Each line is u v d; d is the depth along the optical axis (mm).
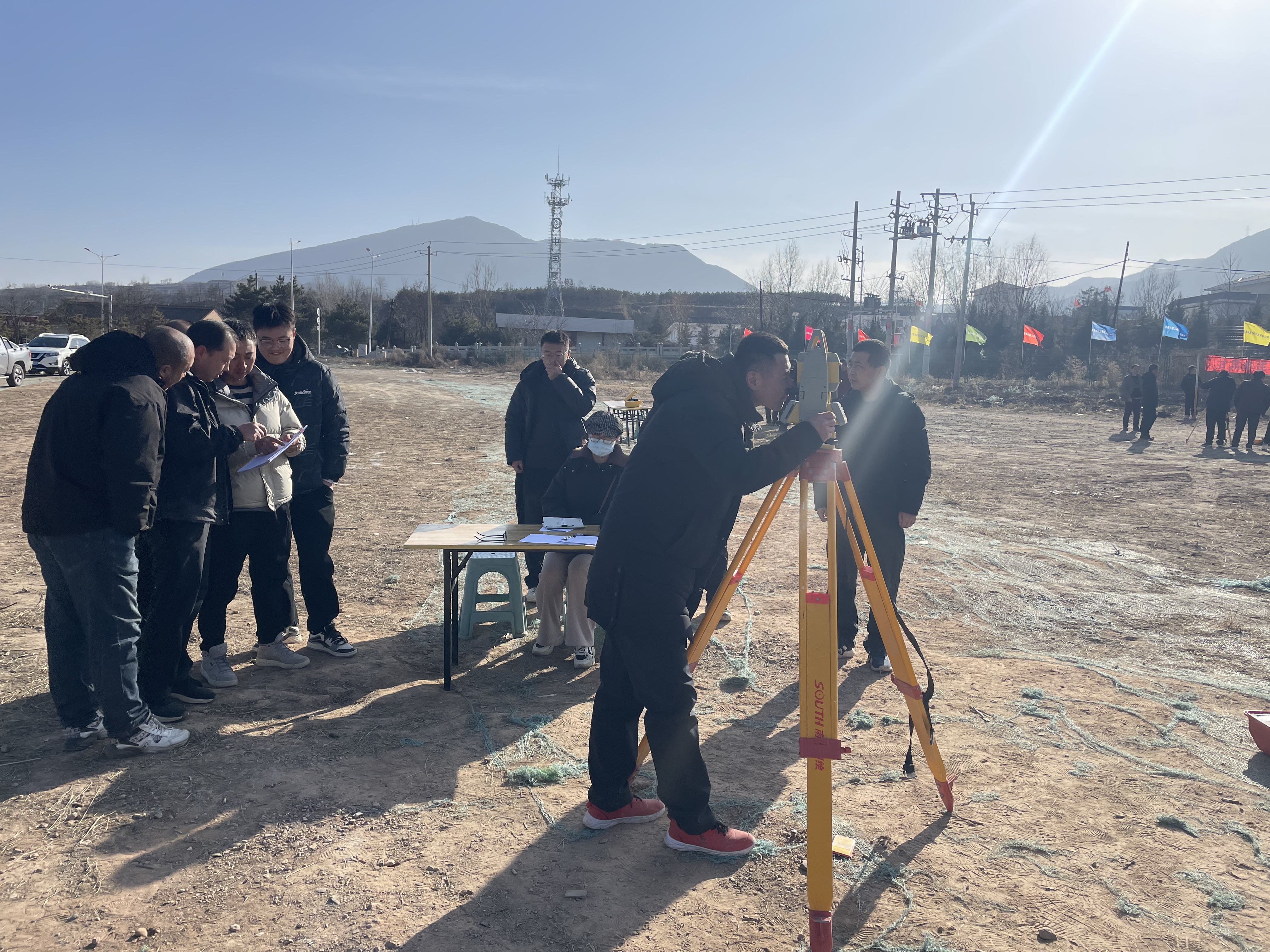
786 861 2982
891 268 43000
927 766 3707
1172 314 48531
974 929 2592
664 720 2908
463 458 14188
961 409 28781
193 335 4012
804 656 2412
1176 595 6652
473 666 4938
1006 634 5672
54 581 3564
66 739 3697
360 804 3295
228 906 2637
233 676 4469
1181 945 2520
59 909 2594
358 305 70938
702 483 2893
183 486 3828
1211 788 3520
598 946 2500
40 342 28406
